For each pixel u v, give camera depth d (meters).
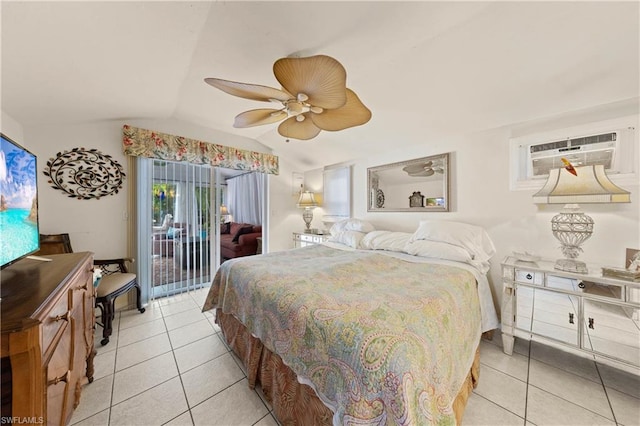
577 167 1.65
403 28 1.33
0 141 0.94
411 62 1.65
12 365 0.67
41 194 2.24
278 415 1.26
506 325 1.84
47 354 0.80
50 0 0.96
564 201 1.65
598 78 1.56
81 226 2.43
